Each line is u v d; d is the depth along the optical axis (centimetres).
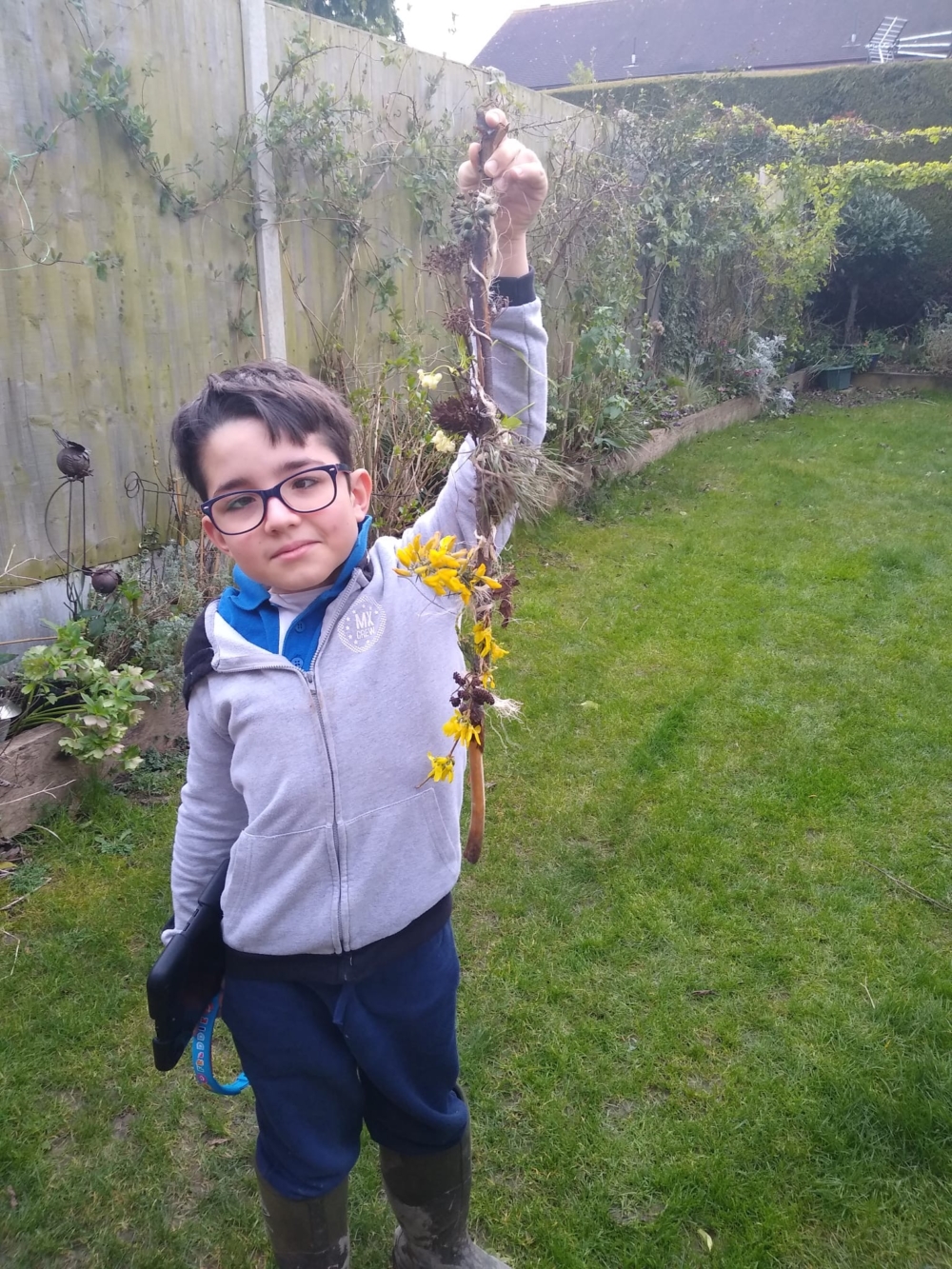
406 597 128
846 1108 189
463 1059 202
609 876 258
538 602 435
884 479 646
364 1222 171
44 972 226
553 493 166
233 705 124
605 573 474
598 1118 189
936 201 1083
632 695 353
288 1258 138
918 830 274
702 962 228
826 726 331
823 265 959
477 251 126
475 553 124
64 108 302
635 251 666
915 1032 206
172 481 362
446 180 480
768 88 1238
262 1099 132
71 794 286
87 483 332
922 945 232
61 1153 185
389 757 125
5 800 269
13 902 249
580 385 598
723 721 335
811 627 412
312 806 122
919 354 1069
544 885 254
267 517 116
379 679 125
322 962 128
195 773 134
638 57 2145
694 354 855
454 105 502
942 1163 179
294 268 414
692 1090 194
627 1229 169
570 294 616
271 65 385
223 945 133
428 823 130
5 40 285
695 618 421
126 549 351
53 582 325
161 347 352
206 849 135
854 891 251
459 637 142
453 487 136
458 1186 147
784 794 293
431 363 504
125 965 229
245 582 130
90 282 322
